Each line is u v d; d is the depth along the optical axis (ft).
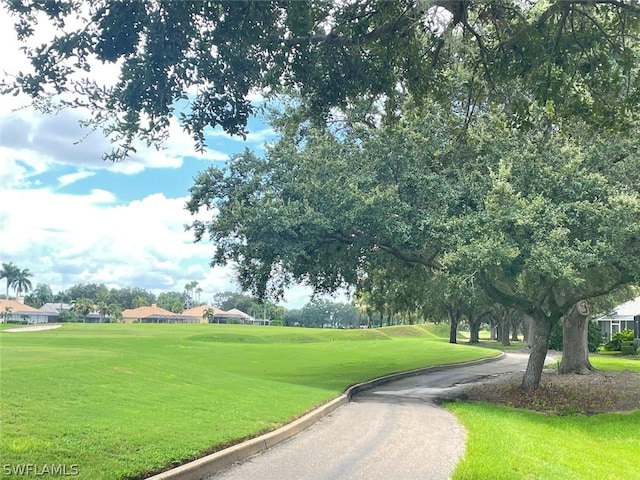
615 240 53.42
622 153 61.11
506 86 33.65
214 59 20.89
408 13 25.53
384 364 100.27
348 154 70.69
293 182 69.05
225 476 26.86
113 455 25.48
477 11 29.66
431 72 30.30
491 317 247.50
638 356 139.13
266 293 77.92
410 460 31.09
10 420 28.22
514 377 86.17
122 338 148.56
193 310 524.52
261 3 20.51
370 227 67.21
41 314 440.04
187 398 42.06
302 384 68.08
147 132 20.54
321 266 76.74
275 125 70.18
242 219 67.46
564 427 49.67
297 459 30.89
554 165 60.18
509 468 28.84
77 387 39.09
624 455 39.68
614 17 29.25
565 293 76.69
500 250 52.13
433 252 72.64
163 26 19.16
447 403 59.11
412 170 65.77
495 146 62.18
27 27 18.99
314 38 24.36
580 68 29.19
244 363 97.30
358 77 26.50
